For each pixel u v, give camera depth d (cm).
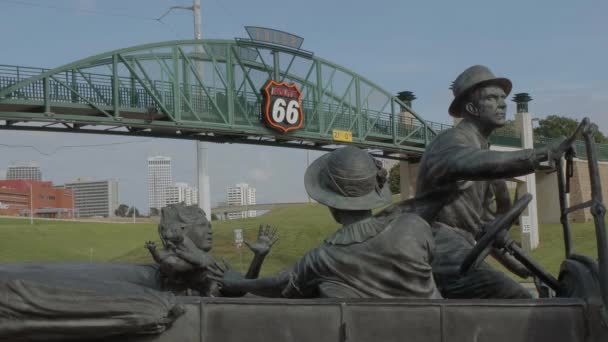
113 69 2409
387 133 3441
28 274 372
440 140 416
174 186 15088
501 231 396
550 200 3319
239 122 2859
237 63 2831
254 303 344
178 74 2594
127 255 2933
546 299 341
